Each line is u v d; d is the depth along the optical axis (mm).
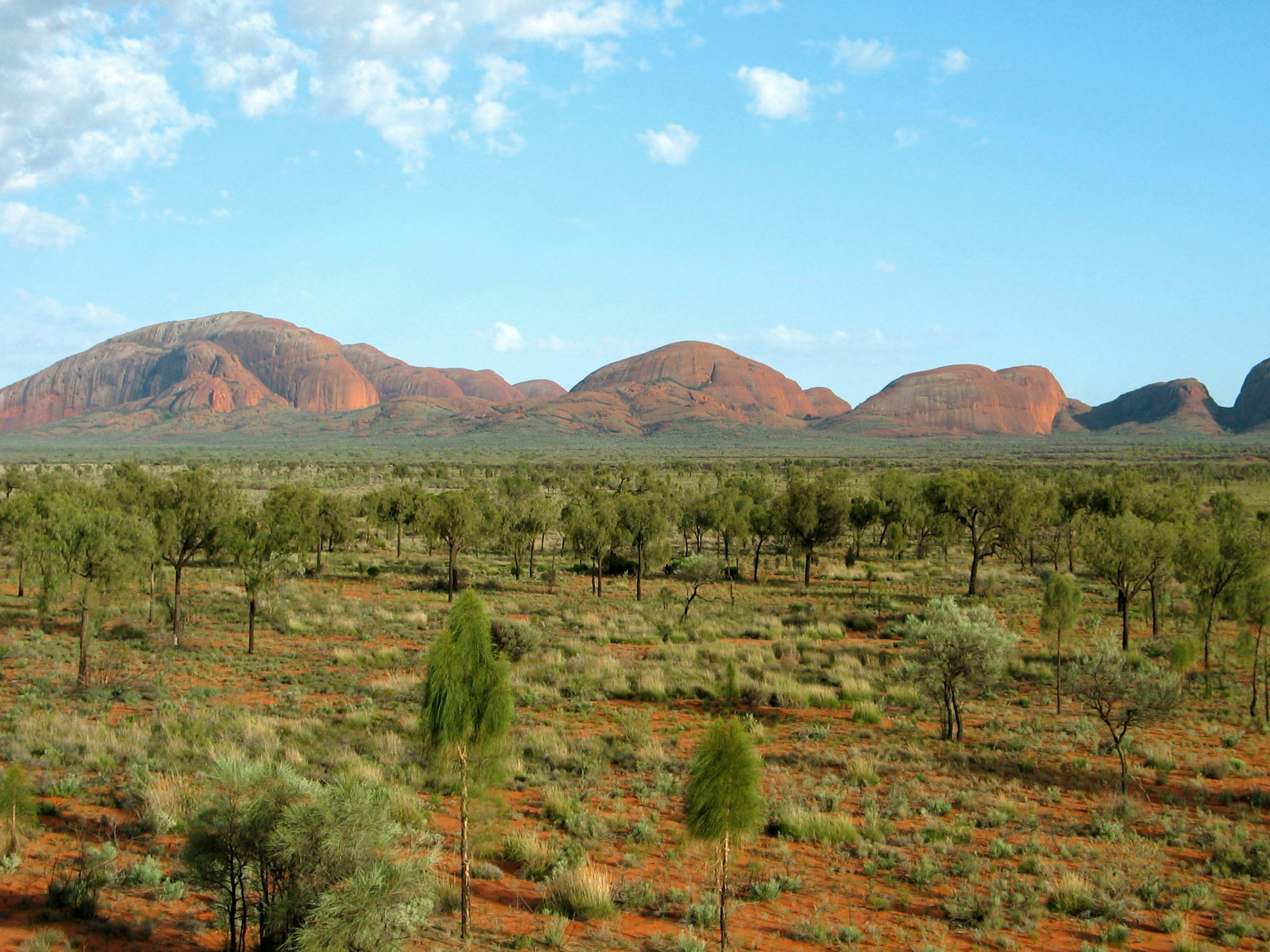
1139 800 18266
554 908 11945
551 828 15625
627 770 19703
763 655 33531
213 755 16625
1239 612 26875
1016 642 29016
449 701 11016
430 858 9938
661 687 27625
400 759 18734
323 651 34000
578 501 83625
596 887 12180
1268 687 25531
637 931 11469
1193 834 16250
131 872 11727
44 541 25938
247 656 32375
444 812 16016
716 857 13391
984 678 22578
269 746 18359
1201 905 12953
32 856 12531
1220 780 19812
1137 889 13547
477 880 13062
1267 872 14328
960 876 13961
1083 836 16172
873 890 13297
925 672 23000
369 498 88312
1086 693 20234
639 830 15195
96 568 26391
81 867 11945
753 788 10719
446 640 11250
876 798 17922
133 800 15062
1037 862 14297
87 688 25016
